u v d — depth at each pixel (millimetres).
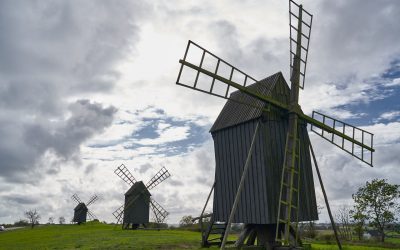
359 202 46125
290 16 20500
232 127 20688
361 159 22219
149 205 48281
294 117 19469
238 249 19500
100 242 27766
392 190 44469
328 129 21172
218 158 21453
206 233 22312
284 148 19594
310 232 42219
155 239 28359
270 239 19109
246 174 19297
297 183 19688
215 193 21453
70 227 62000
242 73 18094
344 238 43156
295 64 20312
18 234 54156
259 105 19406
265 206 18078
